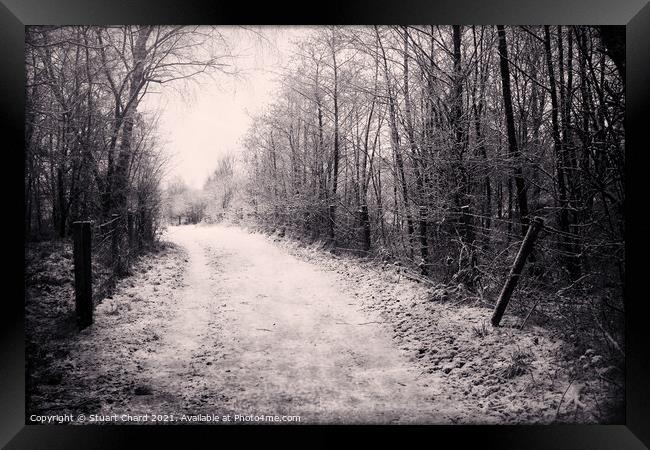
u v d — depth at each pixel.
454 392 4.80
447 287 7.37
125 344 5.75
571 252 6.65
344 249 12.21
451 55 7.83
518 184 7.52
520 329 5.73
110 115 8.48
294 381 5.11
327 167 13.82
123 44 8.59
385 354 5.77
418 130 8.58
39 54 6.90
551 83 7.40
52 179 8.45
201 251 14.22
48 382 4.91
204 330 6.55
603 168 6.00
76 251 5.95
